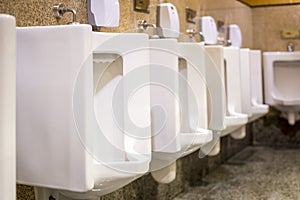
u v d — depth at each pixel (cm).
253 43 296
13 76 78
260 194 189
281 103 272
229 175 227
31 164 95
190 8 205
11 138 77
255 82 258
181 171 200
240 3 277
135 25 156
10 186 77
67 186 91
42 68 93
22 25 106
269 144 303
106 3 131
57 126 92
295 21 284
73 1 125
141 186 169
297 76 281
